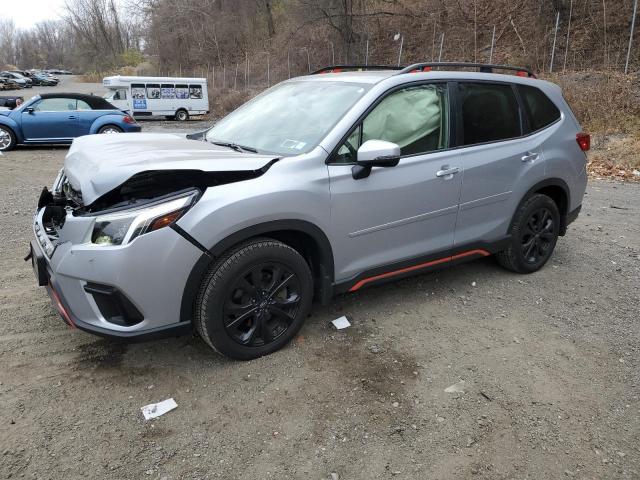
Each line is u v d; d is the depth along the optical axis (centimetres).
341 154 333
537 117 450
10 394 284
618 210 720
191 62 4709
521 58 1934
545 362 330
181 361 318
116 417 269
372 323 370
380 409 281
